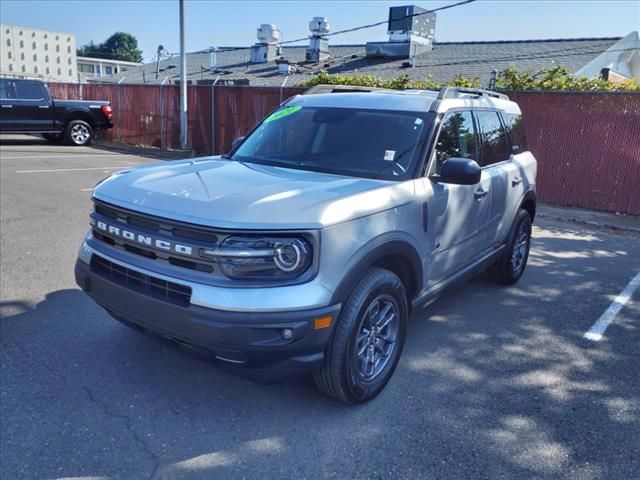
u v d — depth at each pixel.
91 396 3.42
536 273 6.40
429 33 24.62
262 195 3.08
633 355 4.30
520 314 5.08
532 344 4.44
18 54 53.03
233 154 4.59
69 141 18.42
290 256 2.84
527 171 5.71
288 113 4.67
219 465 2.86
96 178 11.54
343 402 3.38
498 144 5.26
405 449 3.03
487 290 5.73
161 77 32.22
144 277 3.09
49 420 3.16
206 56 35.16
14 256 6.07
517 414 3.41
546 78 12.84
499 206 5.06
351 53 28.09
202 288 2.83
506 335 4.60
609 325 4.89
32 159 14.33
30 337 4.16
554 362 4.14
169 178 3.50
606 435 3.22
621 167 9.98
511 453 3.03
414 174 3.79
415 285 3.84
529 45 22.39
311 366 2.98
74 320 4.48
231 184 3.34
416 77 20.62
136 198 3.20
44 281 5.34
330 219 2.94
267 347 2.80
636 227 9.03
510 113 5.66
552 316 5.05
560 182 10.65
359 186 3.42
